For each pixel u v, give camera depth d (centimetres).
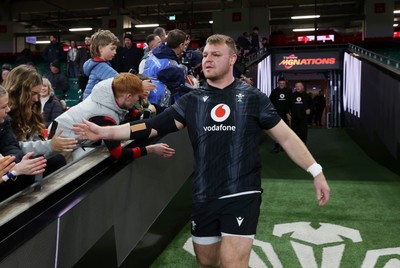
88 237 232
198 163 218
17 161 209
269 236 396
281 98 823
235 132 213
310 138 1016
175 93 409
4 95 197
